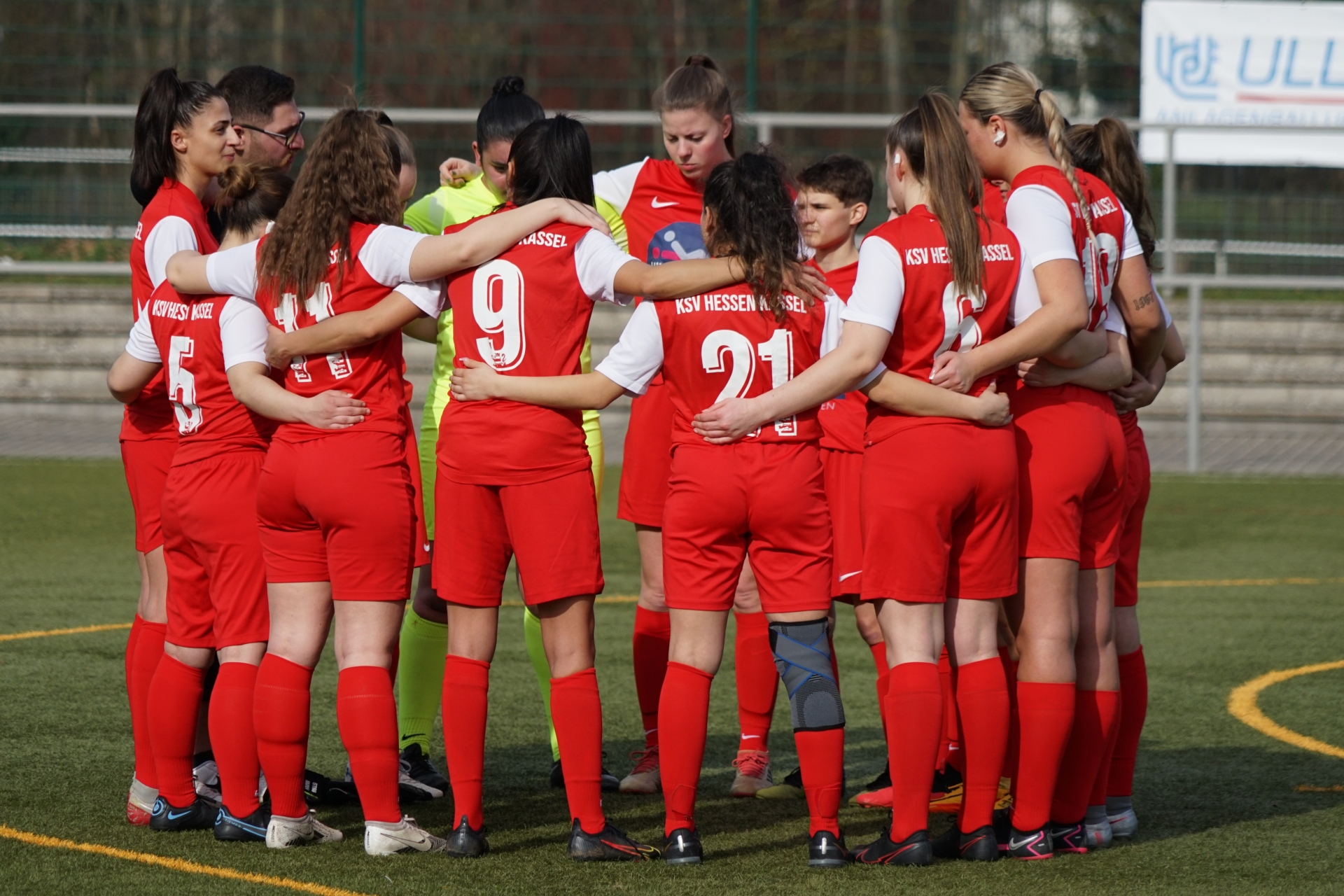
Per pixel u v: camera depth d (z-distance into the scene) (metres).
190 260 14.98
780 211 14.24
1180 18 62.81
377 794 14.39
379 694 14.35
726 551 14.50
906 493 13.92
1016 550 14.36
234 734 14.78
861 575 14.32
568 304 14.36
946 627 14.52
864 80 81.94
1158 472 50.69
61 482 44.50
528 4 80.56
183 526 14.95
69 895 13.13
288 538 14.59
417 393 56.72
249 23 67.75
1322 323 60.28
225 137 16.36
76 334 58.59
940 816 16.97
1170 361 16.70
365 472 14.20
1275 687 22.86
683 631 14.52
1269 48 62.56
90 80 63.84
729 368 14.19
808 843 15.29
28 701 20.88
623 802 17.38
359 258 14.27
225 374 14.92
